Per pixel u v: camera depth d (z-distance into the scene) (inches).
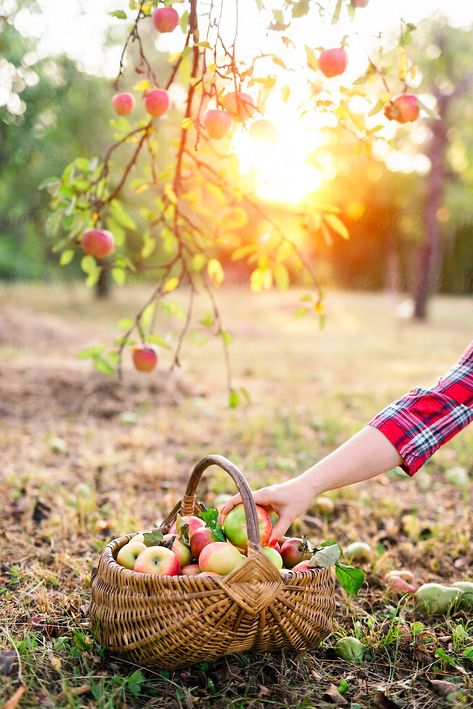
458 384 82.4
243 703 81.0
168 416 260.1
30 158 456.4
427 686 88.0
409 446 80.0
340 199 1043.3
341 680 87.0
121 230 122.6
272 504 82.0
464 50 562.3
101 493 168.7
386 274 1238.9
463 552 136.8
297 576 82.8
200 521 93.1
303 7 89.6
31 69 361.1
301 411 271.6
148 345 124.3
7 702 75.9
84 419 253.9
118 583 84.4
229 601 78.5
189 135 127.0
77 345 433.4
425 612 109.5
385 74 97.5
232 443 222.4
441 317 752.3
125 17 96.0
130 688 81.2
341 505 163.5
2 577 116.5
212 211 125.7
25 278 729.0
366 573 124.8
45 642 94.0
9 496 161.0
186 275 126.0
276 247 127.3
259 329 578.6
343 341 535.2
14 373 292.8
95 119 466.6
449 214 826.2
